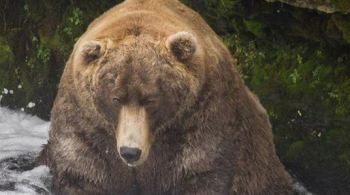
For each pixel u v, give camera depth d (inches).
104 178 466.6
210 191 464.8
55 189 484.7
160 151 454.6
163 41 425.7
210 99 445.1
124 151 406.6
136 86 412.8
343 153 522.6
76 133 456.8
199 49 437.1
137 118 413.1
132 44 422.0
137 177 472.7
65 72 464.4
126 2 472.4
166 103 423.2
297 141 538.6
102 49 423.8
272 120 545.0
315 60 528.7
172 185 466.9
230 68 474.6
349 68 517.7
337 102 516.7
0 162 545.0
